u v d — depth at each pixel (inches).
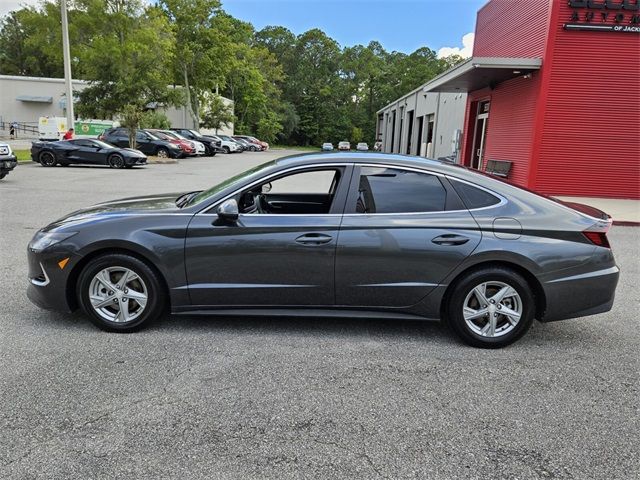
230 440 108.5
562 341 168.9
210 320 177.6
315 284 158.2
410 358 151.6
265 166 170.4
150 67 1432.1
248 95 2839.6
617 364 151.5
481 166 738.2
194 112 1936.5
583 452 107.3
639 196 532.7
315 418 117.6
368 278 157.4
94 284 161.8
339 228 155.9
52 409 118.6
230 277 159.0
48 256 159.6
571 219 158.1
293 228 156.0
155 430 111.4
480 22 796.0
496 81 631.8
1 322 171.2
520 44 592.7
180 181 657.0
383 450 106.3
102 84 1405.0
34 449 103.8
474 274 156.1
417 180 161.3
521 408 124.6
